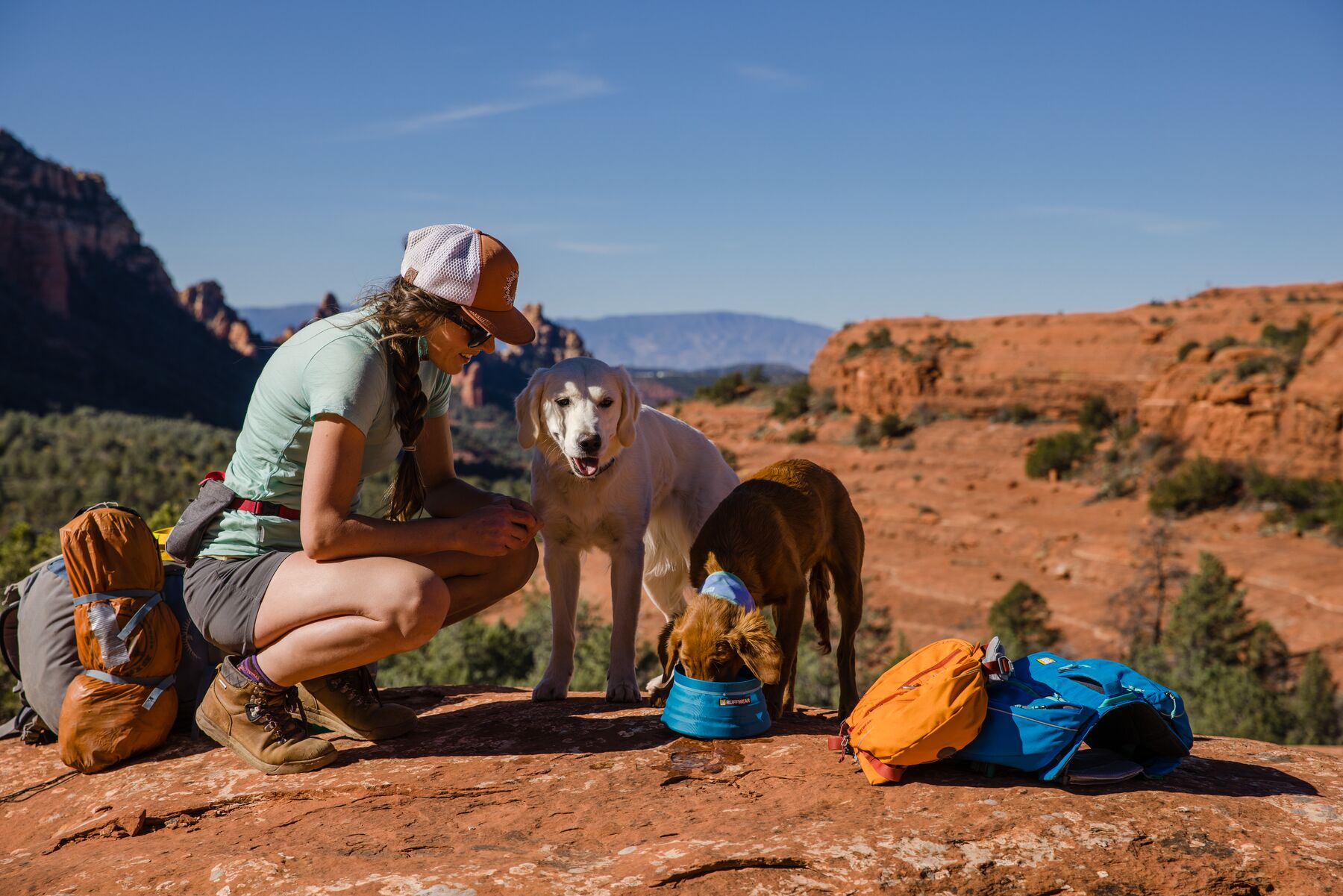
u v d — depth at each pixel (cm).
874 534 7200
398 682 3238
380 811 321
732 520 433
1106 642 4719
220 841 307
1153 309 12088
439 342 372
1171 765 323
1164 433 7375
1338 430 5888
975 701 311
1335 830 287
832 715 443
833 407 11506
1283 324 9569
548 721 413
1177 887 258
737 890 252
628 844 285
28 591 435
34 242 19612
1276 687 3506
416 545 356
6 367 16338
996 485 8038
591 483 471
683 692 379
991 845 272
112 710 386
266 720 363
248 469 368
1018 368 9975
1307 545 5138
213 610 365
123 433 12775
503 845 291
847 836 276
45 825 351
